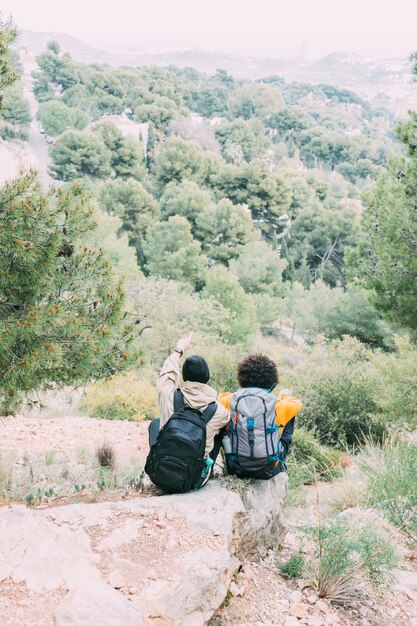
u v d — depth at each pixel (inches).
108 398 530.0
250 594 143.6
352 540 157.6
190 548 139.4
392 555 163.9
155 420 165.3
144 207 2623.0
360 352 829.8
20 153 4953.3
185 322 1039.0
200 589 130.1
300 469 283.1
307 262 3041.3
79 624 113.3
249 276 2100.1
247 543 157.8
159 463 149.9
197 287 2229.3
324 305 1608.0
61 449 347.9
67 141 3582.7
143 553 136.7
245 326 1428.4
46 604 118.4
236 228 2586.1
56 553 132.3
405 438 448.5
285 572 157.0
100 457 290.2
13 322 201.0
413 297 465.7
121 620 116.0
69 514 148.1
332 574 153.1
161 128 6456.7
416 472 237.6
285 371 561.6
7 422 417.7
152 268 2073.1
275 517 168.2
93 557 133.6
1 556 129.5
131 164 4151.1
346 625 140.3
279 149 6963.6
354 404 477.1
